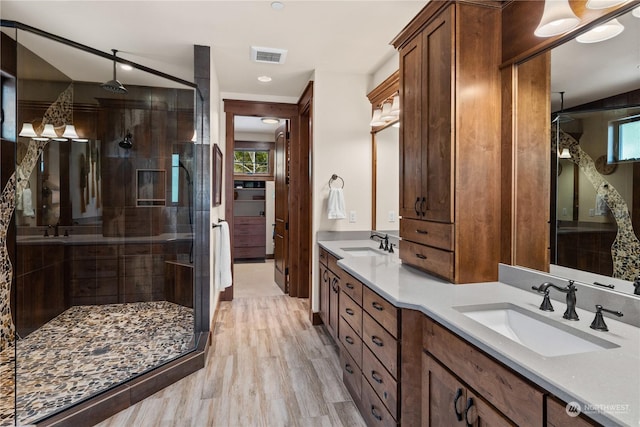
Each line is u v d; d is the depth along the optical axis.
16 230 2.79
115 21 2.42
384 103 3.05
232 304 4.17
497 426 1.03
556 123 1.56
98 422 1.92
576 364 0.93
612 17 1.30
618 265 1.30
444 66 1.82
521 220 1.73
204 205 2.99
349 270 2.21
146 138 3.80
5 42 2.56
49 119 3.19
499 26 1.82
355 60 3.13
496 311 1.48
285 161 4.62
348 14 2.34
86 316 3.49
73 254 3.64
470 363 1.16
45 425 1.76
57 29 2.53
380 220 3.35
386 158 3.23
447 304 1.46
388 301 1.63
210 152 2.99
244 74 3.50
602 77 1.35
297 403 2.13
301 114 4.21
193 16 2.36
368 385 1.91
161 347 2.74
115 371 2.33
